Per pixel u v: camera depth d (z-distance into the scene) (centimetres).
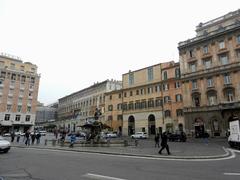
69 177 908
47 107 13525
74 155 1733
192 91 4847
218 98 4416
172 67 5681
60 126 10231
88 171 1037
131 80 6712
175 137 3994
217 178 876
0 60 7319
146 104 6081
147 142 3591
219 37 4631
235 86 4219
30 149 2320
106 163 1291
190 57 5056
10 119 7138
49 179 874
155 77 6056
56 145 2784
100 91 8069
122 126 6612
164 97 5678
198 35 5303
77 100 9744
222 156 1597
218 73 4500
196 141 3800
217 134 4309
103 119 7394
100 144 2619
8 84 7294
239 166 1177
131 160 1427
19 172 1017
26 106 7581
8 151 2048
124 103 6706
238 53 4312
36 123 12769
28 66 7944
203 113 4556
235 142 2328
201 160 1429
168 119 5478
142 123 6088
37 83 8019
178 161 1380
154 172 1005
